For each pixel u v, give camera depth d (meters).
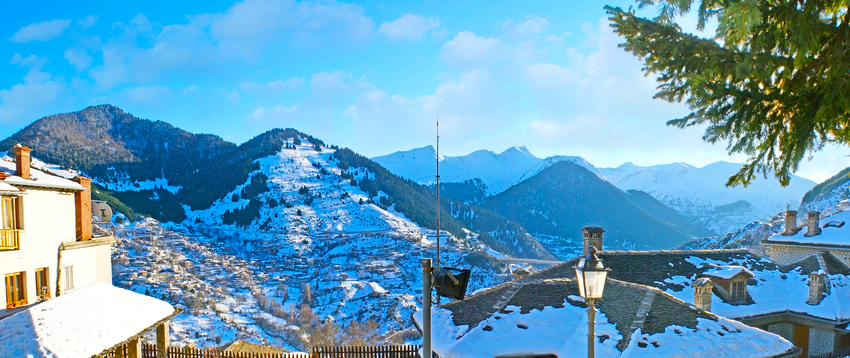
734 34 5.06
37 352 13.77
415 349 21.81
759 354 12.14
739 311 19.14
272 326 76.19
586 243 23.70
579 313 13.91
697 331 12.77
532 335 12.95
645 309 13.62
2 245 18.47
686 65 6.02
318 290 111.81
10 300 18.86
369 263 151.00
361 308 94.19
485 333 13.22
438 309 16.02
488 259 160.50
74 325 15.55
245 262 154.62
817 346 19.53
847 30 5.14
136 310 18.52
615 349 11.95
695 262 22.45
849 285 21.39
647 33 6.29
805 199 134.12
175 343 59.06
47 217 20.80
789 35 5.27
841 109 5.26
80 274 22.80
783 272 22.75
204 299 86.31
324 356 21.88
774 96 5.62
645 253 22.89
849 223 26.86
